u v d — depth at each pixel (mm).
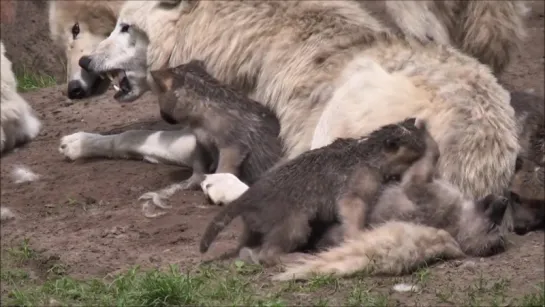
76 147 13984
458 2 14055
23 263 10852
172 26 13172
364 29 12461
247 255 10336
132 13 13414
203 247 10258
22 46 21703
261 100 12703
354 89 11391
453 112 11164
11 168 14023
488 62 14422
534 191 11469
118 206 12367
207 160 12672
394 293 9625
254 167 12289
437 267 10195
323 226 10406
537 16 21484
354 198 10305
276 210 10227
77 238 11422
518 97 12727
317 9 12531
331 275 9828
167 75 12516
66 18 15539
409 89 11289
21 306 9773
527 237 11336
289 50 12438
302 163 10406
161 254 10812
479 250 10516
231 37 12703
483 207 10633
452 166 10977
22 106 15117
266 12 12617
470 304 9328
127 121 15773
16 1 21781
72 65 15516
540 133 12102
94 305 9625
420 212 10453
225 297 9602
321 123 11602
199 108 12312
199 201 12297
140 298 9555
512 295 9531
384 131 10609
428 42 12398
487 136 11141
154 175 13172
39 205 12594
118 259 10773
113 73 13656
